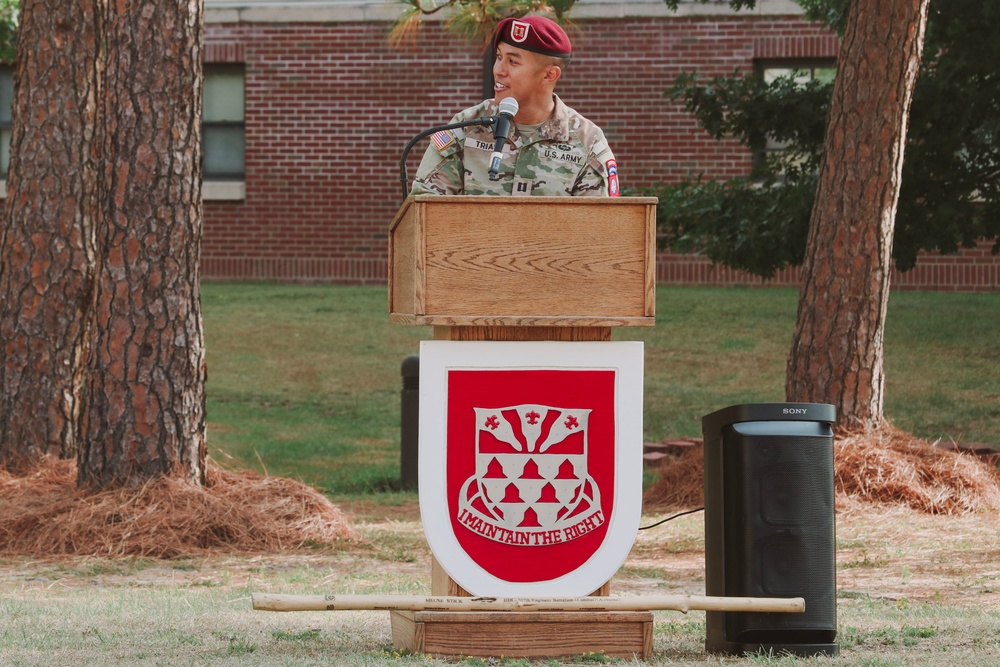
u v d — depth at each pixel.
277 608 7.67
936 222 24.64
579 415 7.94
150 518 14.98
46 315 17.77
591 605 7.93
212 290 33.81
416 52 34.12
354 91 34.34
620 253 7.55
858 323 18.98
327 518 16.03
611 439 7.97
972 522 17.19
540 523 7.93
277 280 34.72
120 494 15.30
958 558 14.50
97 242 15.79
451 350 7.88
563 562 7.98
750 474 8.51
